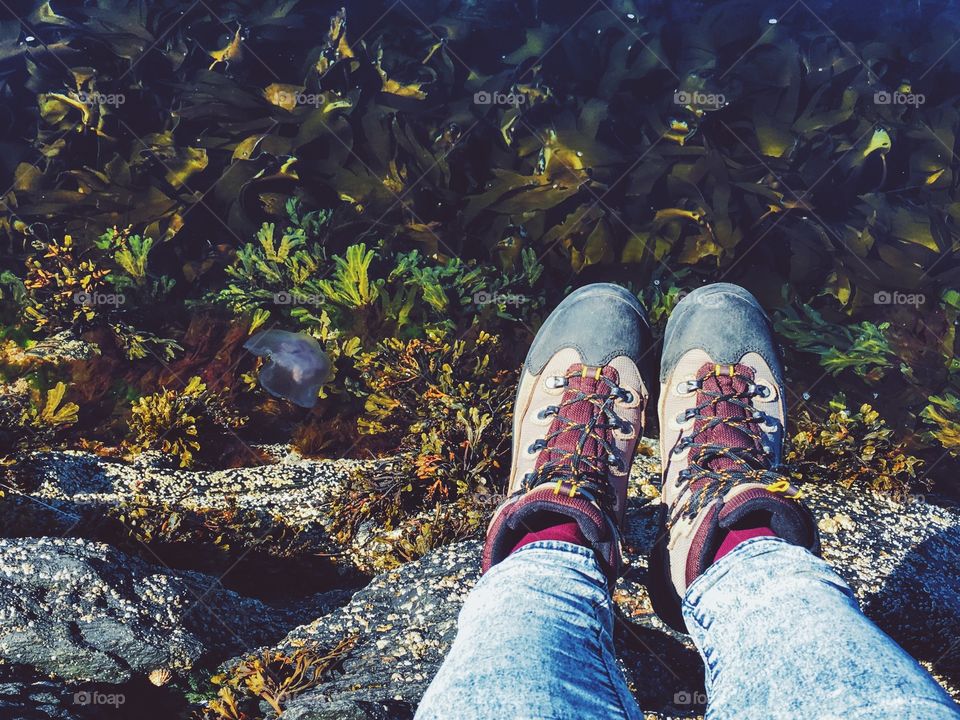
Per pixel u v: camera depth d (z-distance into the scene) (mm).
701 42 3645
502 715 663
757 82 3525
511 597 808
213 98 3428
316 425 2322
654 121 3426
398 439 2279
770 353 1380
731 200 3193
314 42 3709
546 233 3107
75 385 2438
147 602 1347
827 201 3268
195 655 1295
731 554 862
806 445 1954
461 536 1770
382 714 1127
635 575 1508
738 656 759
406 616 1396
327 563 1766
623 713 708
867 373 2709
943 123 3486
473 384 2316
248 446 2256
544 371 1384
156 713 1223
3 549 1337
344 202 3201
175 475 2014
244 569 1692
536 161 3326
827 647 704
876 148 3350
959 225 3238
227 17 3742
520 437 1215
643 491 1838
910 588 1547
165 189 3281
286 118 3379
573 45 3627
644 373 1394
